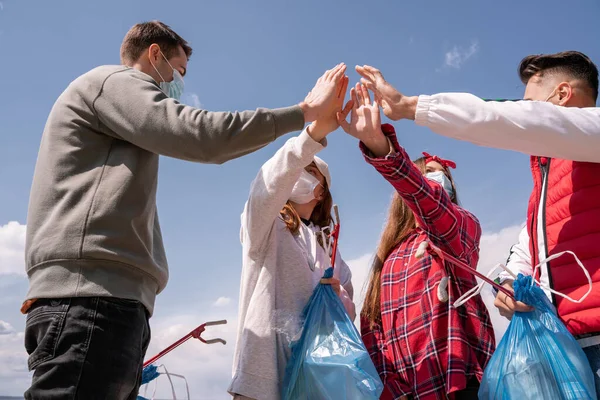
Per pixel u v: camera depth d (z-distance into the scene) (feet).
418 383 6.46
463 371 6.19
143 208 5.50
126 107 5.43
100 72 5.79
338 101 6.62
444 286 6.39
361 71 6.54
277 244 7.26
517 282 5.92
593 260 5.78
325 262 7.66
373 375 6.21
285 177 6.74
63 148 5.48
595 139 5.56
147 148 5.41
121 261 5.22
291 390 6.35
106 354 4.95
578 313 5.77
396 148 6.45
